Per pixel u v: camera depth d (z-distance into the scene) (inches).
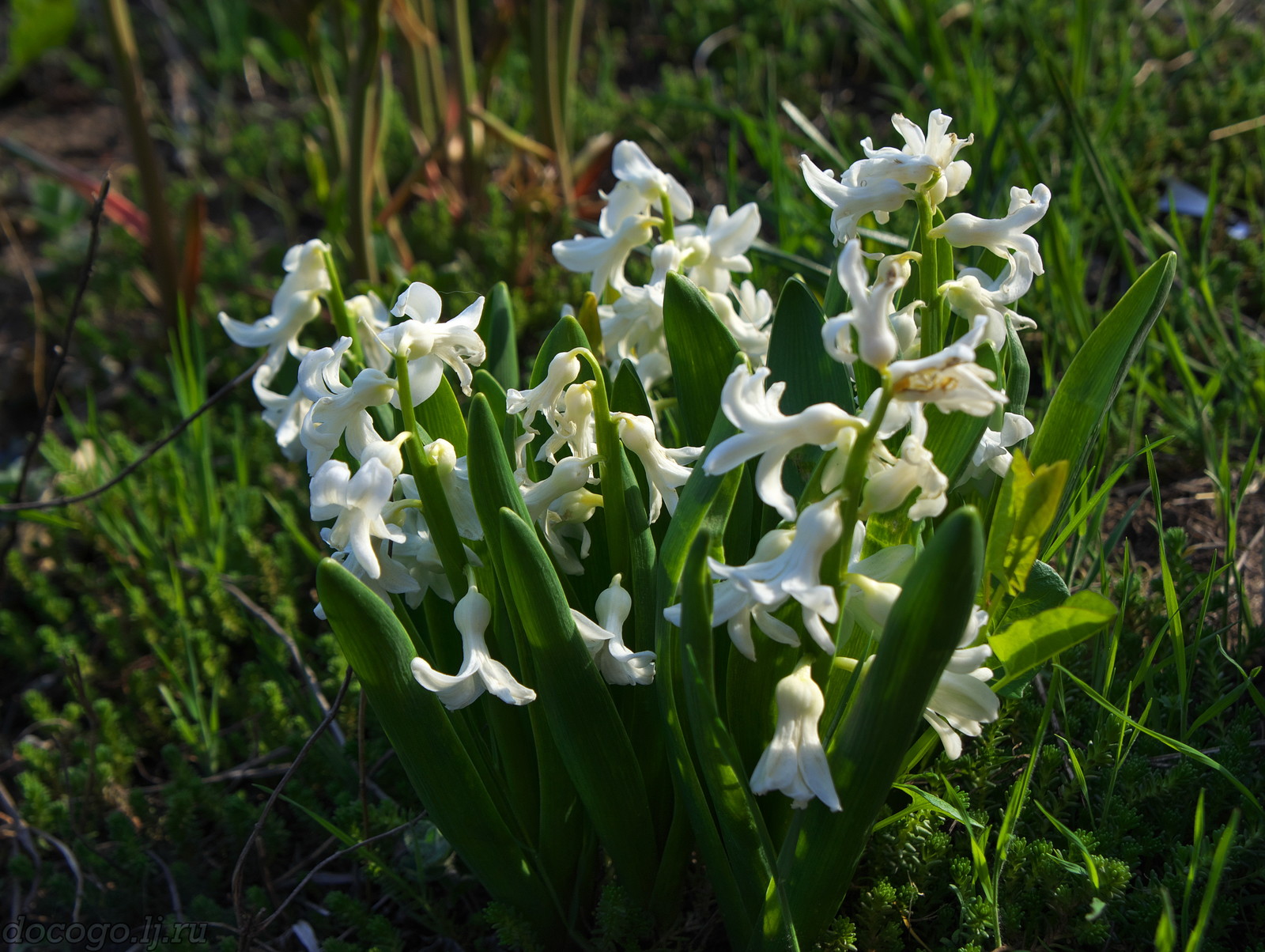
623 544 11.2
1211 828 12.8
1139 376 18.6
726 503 10.3
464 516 10.7
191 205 23.8
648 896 12.4
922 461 8.8
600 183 29.5
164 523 21.2
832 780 9.4
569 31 26.1
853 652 10.5
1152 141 25.0
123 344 26.0
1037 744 11.5
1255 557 16.8
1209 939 11.6
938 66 27.6
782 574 8.8
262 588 18.8
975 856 11.4
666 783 12.3
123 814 15.3
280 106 38.2
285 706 16.5
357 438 10.5
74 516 20.9
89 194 26.3
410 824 12.4
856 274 8.3
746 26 34.5
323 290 13.3
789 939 10.4
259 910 12.6
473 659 10.4
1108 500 16.8
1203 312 20.3
